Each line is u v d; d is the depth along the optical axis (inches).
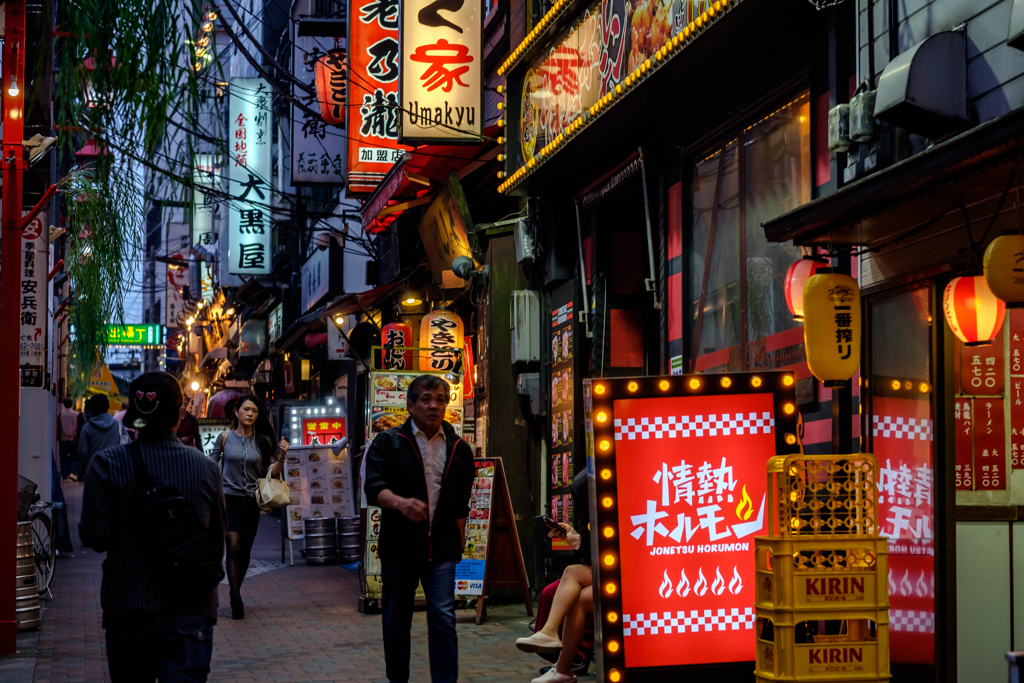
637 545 203.8
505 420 441.4
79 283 258.1
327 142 732.7
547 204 421.7
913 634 218.5
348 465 559.8
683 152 331.6
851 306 208.7
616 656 201.2
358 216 774.5
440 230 511.2
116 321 267.1
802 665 179.8
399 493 230.2
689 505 205.5
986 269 169.5
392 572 231.1
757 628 188.1
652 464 205.3
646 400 206.1
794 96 272.7
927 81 188.7
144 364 2379.4
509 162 418.3
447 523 232.7
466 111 443.2
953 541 207.8
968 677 212.8
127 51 202.8
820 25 252.4
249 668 278.8
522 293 438.3
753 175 293.1
